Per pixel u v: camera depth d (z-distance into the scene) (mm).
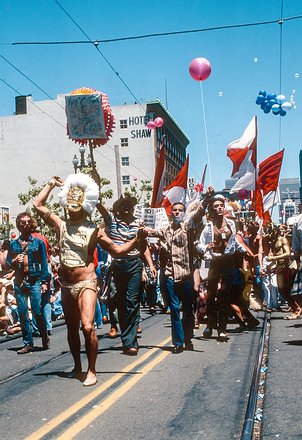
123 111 85688
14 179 82875
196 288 9297
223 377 6809
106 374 7176
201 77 12969
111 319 11086
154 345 9680
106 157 85125
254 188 15055
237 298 11062
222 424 4895
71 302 6797
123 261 8812
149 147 85312
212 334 10852
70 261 6707
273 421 4988
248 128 15000
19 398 6074
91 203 6723
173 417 5160
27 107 83000
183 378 6828
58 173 82438
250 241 14586
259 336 10359
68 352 9406
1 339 11695
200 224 9898
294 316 13133
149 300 16984
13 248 9734
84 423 5004
